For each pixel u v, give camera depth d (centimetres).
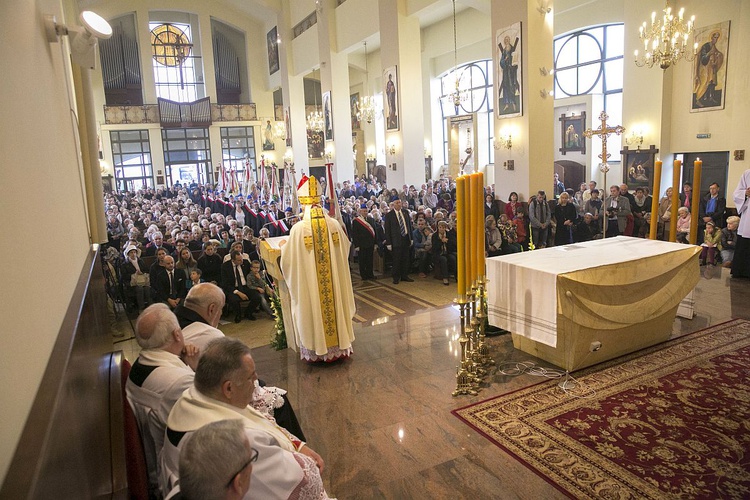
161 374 240
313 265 507
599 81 1619
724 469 328
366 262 1003
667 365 477
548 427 387
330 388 472
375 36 1722
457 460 354
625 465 337
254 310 784
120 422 241
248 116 2838
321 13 1927
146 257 883
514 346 539
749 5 1061
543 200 1074
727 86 1123
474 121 2014
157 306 261
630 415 397
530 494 317
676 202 589
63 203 242
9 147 134
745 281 731
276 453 187
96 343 254
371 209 1223
